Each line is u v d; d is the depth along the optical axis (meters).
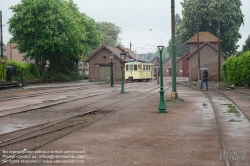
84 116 13.61
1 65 38.09
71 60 71.12
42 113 14.61
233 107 15.86
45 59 56.53
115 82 52.78
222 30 63.47
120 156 7.22
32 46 52.00
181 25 67.06
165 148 7.87
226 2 62.22
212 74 56.75
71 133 9.92
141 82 51.81
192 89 31.25
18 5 51.41
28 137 9.36
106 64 61.81
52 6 51.22
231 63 33.78
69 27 54.25
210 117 12.65
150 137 9.16
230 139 8.70
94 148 7.99
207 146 7.96
